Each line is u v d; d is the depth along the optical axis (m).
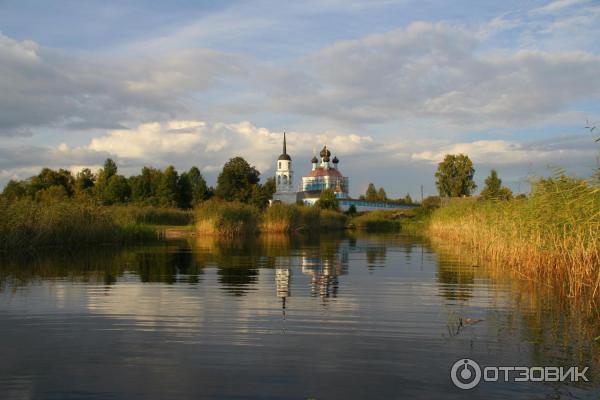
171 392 5.31
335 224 59.34
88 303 9.81
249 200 85.25
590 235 10.75
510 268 15.98
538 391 5.38
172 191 81.88
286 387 5.45
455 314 8.85
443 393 5.31
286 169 136.00
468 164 75.56
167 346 6.88
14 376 5.76
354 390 5.36
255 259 18.97
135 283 12.48
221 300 10.16
